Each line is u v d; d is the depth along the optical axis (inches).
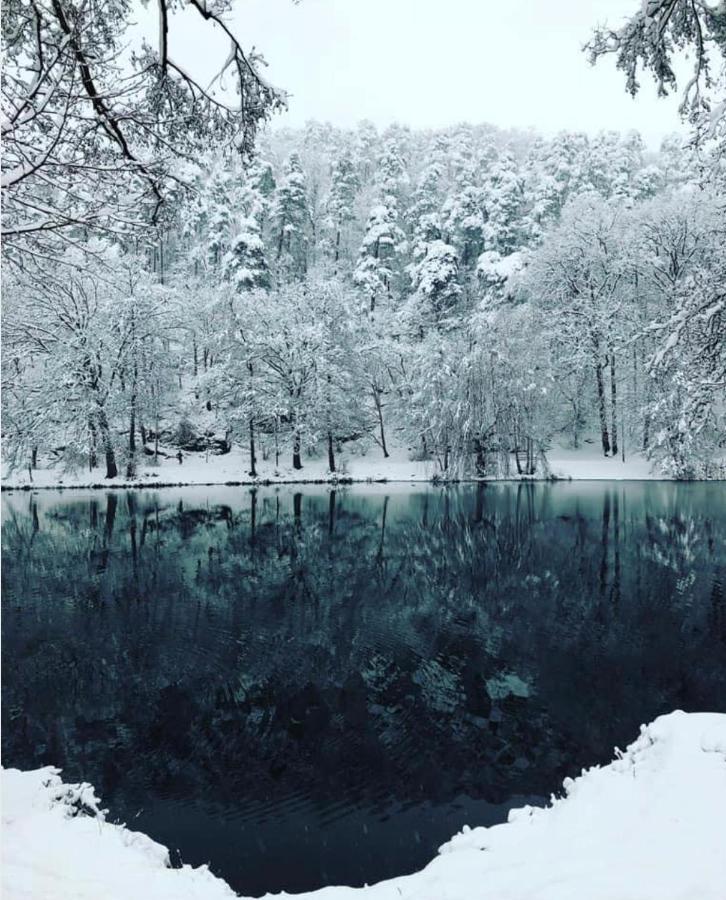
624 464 1537.9
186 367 2092.8
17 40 204.5
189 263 2479.1
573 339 1622.8
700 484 1334.9
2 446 1413.6
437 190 2763.3
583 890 141.0
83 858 173.6
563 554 754.8
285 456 1776.6
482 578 661.3
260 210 2508.6
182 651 462.6
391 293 2351.1
